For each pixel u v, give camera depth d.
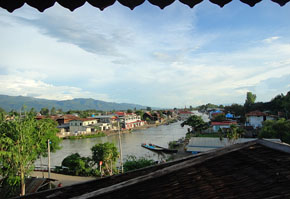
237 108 62.12
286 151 3.02
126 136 50.03
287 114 39.69
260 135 25.55
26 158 13.72
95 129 55.47
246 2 1.86
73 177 20.16
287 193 2.10
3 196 13.24
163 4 1.81
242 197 2.18
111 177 3.79
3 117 14.06
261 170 2.65
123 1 1.75
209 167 2.98
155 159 27.56
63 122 59.56
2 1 1.65
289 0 1.82
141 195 2.43
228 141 26.53
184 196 2.33
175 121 91.25
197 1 1.82
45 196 3.33
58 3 1.70
